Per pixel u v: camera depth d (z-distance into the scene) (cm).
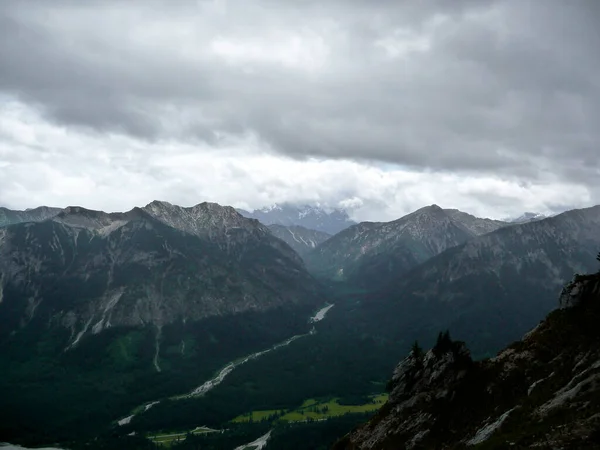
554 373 11038
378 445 12162
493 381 11812
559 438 8231
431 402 12244
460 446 10412
